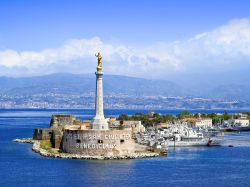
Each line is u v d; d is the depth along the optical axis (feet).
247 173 617.62
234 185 536.42
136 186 520.42
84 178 561.43
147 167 649.20
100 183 533.14
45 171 608.60
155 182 545.03
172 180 558.97
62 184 527.81
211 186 529.04
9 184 530.27
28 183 534.37
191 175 595.88
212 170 639.35
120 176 576.20
